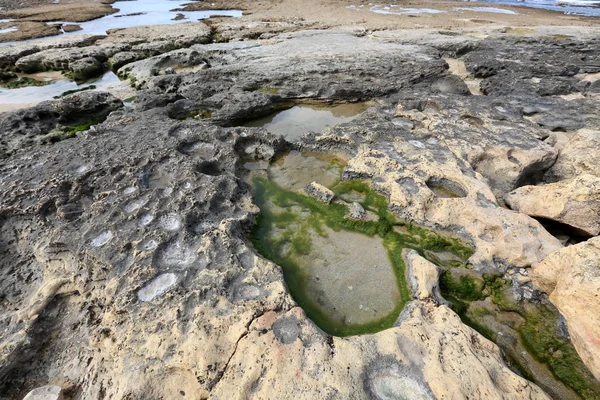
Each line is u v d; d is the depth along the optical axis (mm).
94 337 1255
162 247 1488
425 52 4641
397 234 1860
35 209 1678
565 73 3902
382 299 1520
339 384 1050
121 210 1659
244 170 2383
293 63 4195
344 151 2561
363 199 2105
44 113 2969
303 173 2393
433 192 1993
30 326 1291
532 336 1409
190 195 1793
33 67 4789
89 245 1500
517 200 2004
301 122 3281
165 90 3834
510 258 1631
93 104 3279
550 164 2354
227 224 1646
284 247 1793
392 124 2711
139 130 2477
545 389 1245
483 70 4117
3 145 2547
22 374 1239
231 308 1252
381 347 1167
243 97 3340
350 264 1694
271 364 1090
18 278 1523
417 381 1080
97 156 2098
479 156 2277
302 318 1246
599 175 2117
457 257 1739
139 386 1096
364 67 4004
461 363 1125
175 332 1186
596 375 1243
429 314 1376
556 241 1676
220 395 1049
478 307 1529
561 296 1410
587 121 2766
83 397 1164
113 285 1341
